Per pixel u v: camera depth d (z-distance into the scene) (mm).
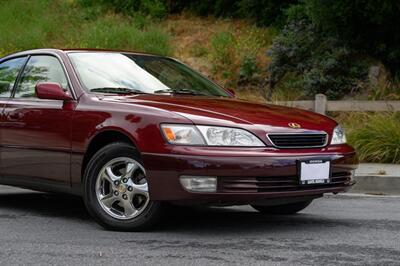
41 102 7320
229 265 5234
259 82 20016
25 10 24859
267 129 6215
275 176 6094
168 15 24922
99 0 25250
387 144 12023
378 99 16906
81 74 7203
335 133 6809
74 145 6828
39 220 7270
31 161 7297
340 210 8102
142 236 6277
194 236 6305
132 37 21719
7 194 9383
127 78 7371
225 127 6098
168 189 6082
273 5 22609
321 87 18062
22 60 7980
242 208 8219
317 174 6340
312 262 5344
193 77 8047
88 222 7125
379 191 10000
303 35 19344
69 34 22969
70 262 5348
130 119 6387
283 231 6625
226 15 24219
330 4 17609
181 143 6047
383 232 6625
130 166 6402
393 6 16969
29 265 5270
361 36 18359
